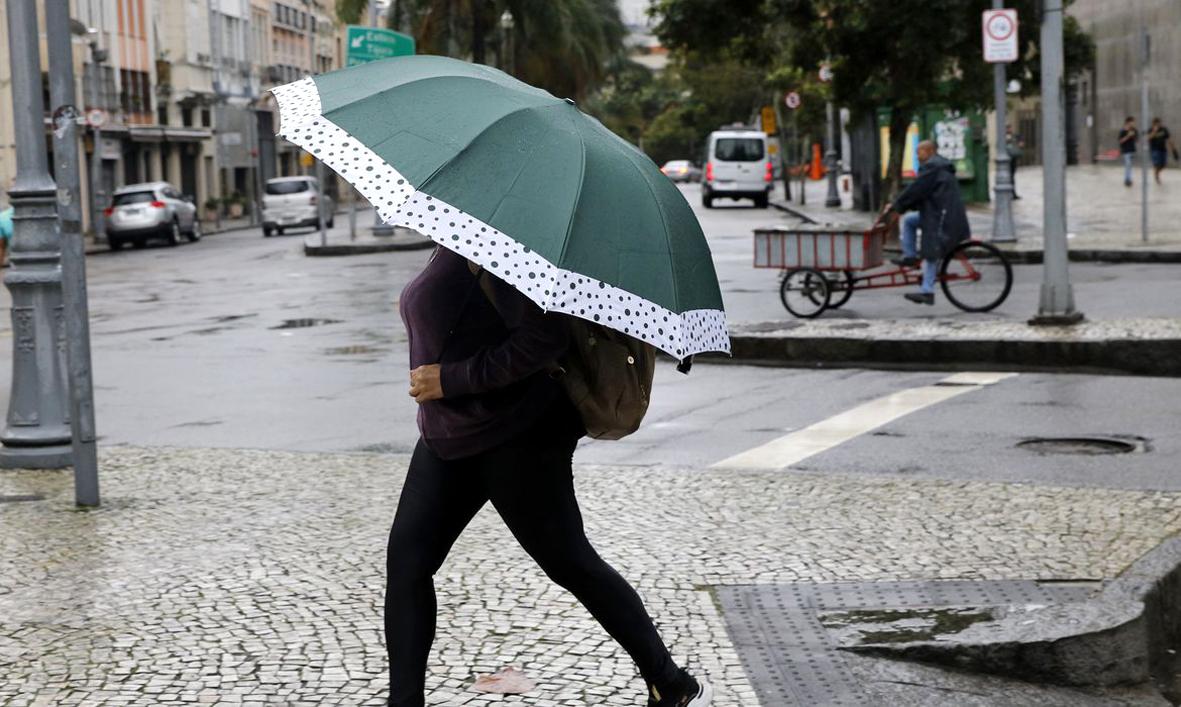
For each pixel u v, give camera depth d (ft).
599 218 13.25
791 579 21.75
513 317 14.17
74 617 20.39
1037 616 19.31
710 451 33.58
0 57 178.40
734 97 319.47
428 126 13.47
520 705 16.87
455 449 14.51
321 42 345.51
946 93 101.09
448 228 12.84
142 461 32.35
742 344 49.60
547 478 14.65
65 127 27.43
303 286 87.35
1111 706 18.15
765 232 59.47
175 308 75.61
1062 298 49.52
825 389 43.01
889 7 90.12
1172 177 169.17
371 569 22.68
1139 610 19.30
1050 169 49.24
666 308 13.32
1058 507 25.85
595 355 14.46
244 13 277.64
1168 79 208.03
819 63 97.91
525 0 160.35
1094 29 247.29
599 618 15.29
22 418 32.99
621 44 194.49
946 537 23.98
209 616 20.33
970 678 18.47
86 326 27.71
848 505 26.53
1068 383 43.11
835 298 64.08
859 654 18.83
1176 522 24.47
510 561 22.75
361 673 17.94
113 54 214.07
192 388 45.98
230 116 267.59
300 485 29.43
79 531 25.71
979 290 58.34
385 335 59.26
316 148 13.41
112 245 159.94
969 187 133.90
